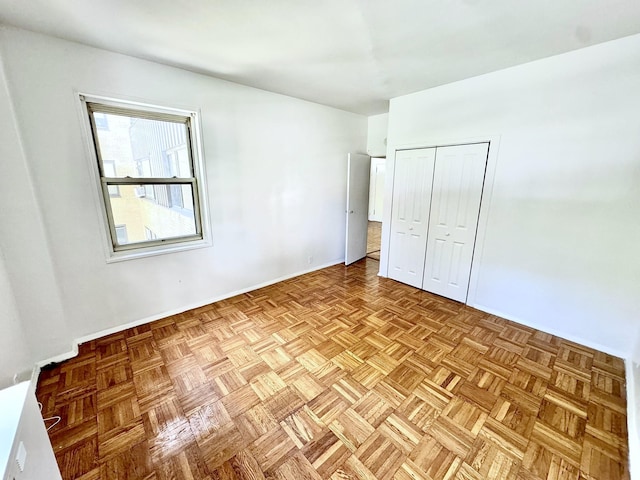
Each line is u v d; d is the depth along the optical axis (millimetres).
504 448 1489
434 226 3373
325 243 4508
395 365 2156
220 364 2158
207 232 3057
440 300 3316
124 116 2445
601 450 1478
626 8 1647
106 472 1354
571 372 2084
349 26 1877
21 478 840
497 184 2771
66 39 2039
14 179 1879
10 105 1842
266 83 3021
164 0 1583
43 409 1716
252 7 1658
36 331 2043
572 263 2426
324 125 4020
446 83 2990
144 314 2738
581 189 2311
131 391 1874
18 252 1924
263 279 3715
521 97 2518
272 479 1329
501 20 1804
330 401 1803
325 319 2859
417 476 1345
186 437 1544
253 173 3340
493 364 2170
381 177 9430
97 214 2350
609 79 2094
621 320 2234
